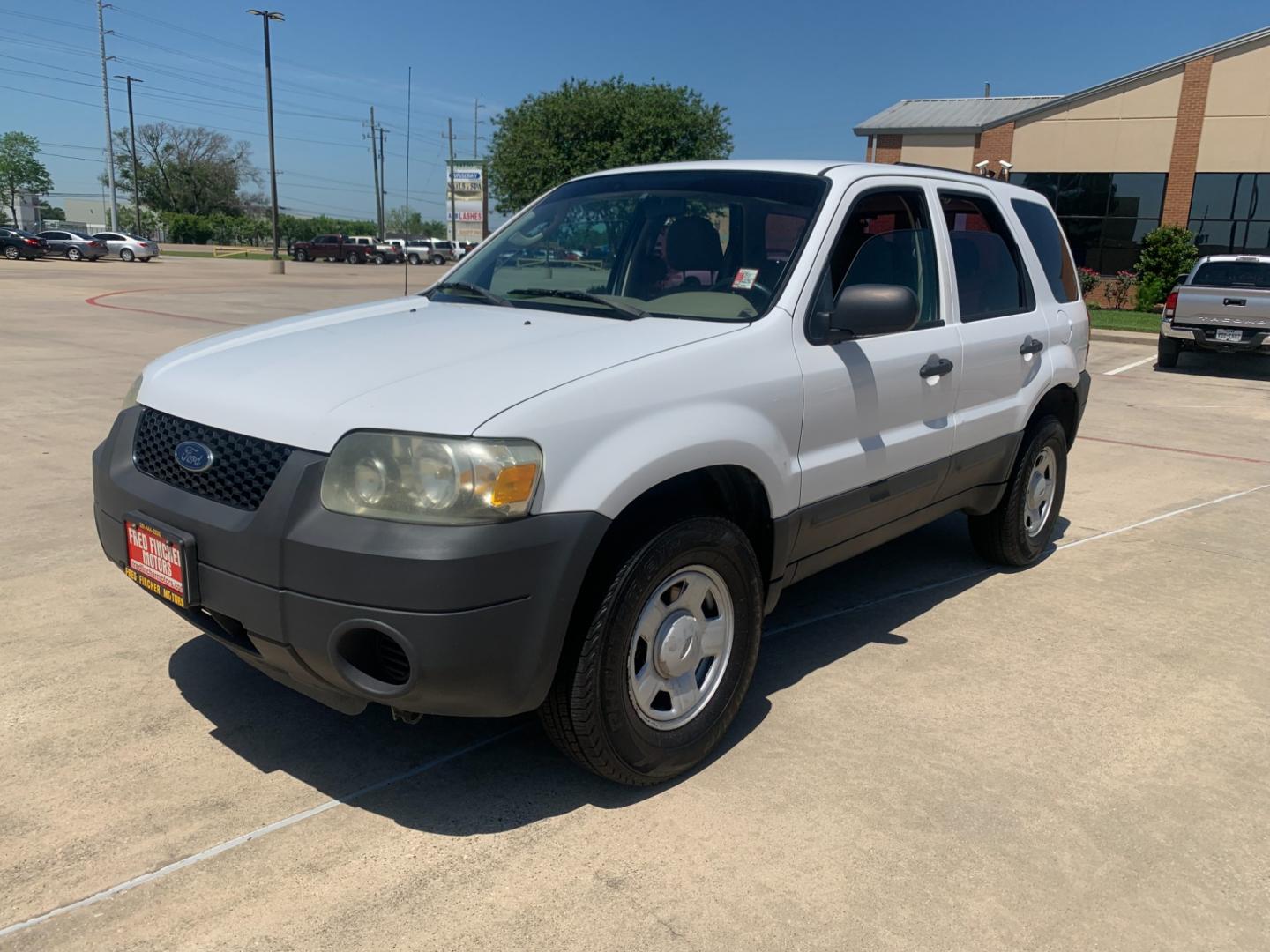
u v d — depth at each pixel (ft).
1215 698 12.03
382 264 189.78
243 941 7.41
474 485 7.72
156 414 9.57
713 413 9.34
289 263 185.88
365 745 10.33
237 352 9.98
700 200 11.93
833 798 9.61
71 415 26.21
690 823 9.13
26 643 12.33
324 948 7.36
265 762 9.91
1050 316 15.92
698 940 7.59
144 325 51.31
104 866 8.20
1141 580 16.37
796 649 13.19
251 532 8.14
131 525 9.22
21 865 8.17
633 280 11.66
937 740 10.80
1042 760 10.44
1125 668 12.82
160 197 309.63
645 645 9.30
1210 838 9.15
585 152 112.98
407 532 7.68
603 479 8.32
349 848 8.57
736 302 10.69
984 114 103.71
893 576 16.29
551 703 8.80
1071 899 8.23
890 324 10.27
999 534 16.07
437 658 7.73
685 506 9.48
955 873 8.50
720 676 10.09
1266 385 41.78
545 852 8.63
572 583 8.18
